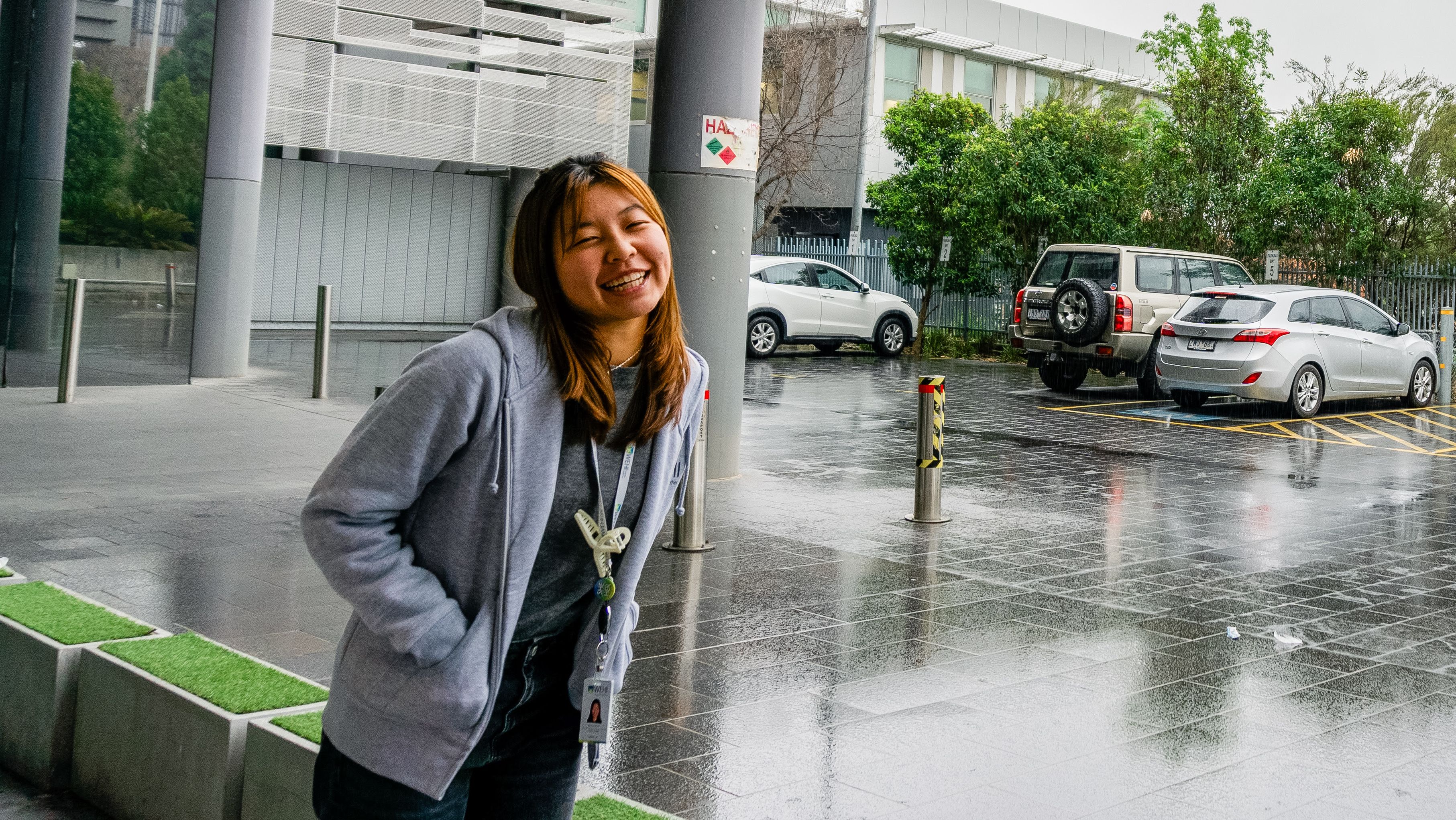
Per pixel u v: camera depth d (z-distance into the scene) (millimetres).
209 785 3643
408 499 2096
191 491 8938
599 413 2111
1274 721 4988
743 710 5000
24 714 4320
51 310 14070
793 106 30422
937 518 9047
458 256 25047
